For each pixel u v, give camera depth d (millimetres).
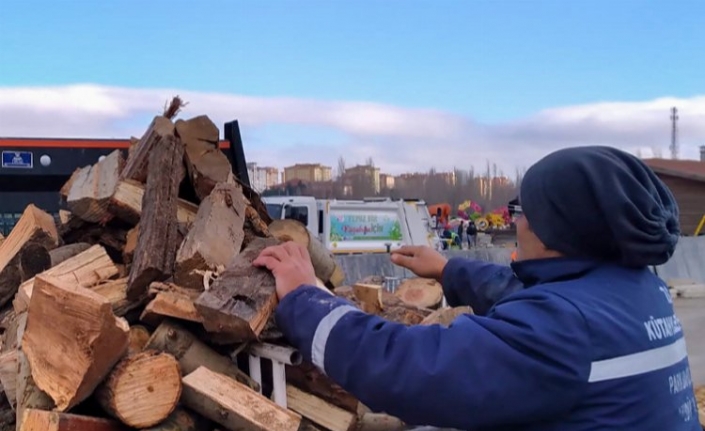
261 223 4031
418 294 5000
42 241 3768
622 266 1745
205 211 3297
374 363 1676
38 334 2525
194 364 2754
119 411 2379
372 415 3012
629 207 1641
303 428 2947
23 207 6543
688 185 32469
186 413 2607
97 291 3061
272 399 2857
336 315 1800
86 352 2229
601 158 1693
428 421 1645
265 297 2449
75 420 2332
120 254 3977
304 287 1960
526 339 1571
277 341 2871
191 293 2904
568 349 1554
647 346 1641
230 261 3094
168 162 3650
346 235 15109
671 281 13602
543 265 1766
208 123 4105
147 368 2426
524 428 1614
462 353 1595
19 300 3248
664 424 1638
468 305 2648
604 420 1573
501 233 29312
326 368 1769
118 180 3838
